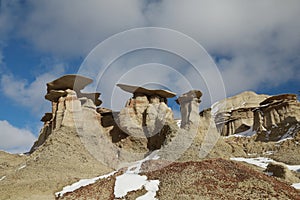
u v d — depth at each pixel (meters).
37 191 31.36
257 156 52.38
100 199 27.61
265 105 68.12
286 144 54.19
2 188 32.50
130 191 28.44
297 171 39.91
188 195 26.05
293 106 64.38
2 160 46.66
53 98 53.31
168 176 30.34
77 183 32.94
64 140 44.56
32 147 55.50
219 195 25.86
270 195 25.89
